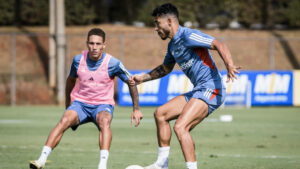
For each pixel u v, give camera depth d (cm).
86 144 3422
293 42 9969
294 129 4466
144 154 2964
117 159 2767
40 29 10344
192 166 1934
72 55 9100
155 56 9306
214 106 2055
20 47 9412
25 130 4331
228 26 10444
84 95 2141
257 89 6944
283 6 10975
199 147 3300
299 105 7012
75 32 9731
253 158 2812
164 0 10044
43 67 9025
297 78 7012
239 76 6925
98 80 2114
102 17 10975
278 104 6969
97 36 2056
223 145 3406
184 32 2022
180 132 1958
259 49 9725
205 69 2055
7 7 10438
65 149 3162
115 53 9356
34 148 3206
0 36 9600
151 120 5228
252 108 6894
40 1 10588
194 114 1995
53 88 8094
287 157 2855
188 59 2061
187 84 6744
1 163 2588
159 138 2155
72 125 2111
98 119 2069
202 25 10275
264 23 10850
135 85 2173
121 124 4834
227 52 1898
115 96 8119
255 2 10781
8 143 3469
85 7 10256
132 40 9581
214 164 2598
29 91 8081
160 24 2050
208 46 1953
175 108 2144
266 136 3938
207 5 10150
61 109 6744
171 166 2539
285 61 9575
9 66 8925
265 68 9356
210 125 4797
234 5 10362
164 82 6762
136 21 10856
